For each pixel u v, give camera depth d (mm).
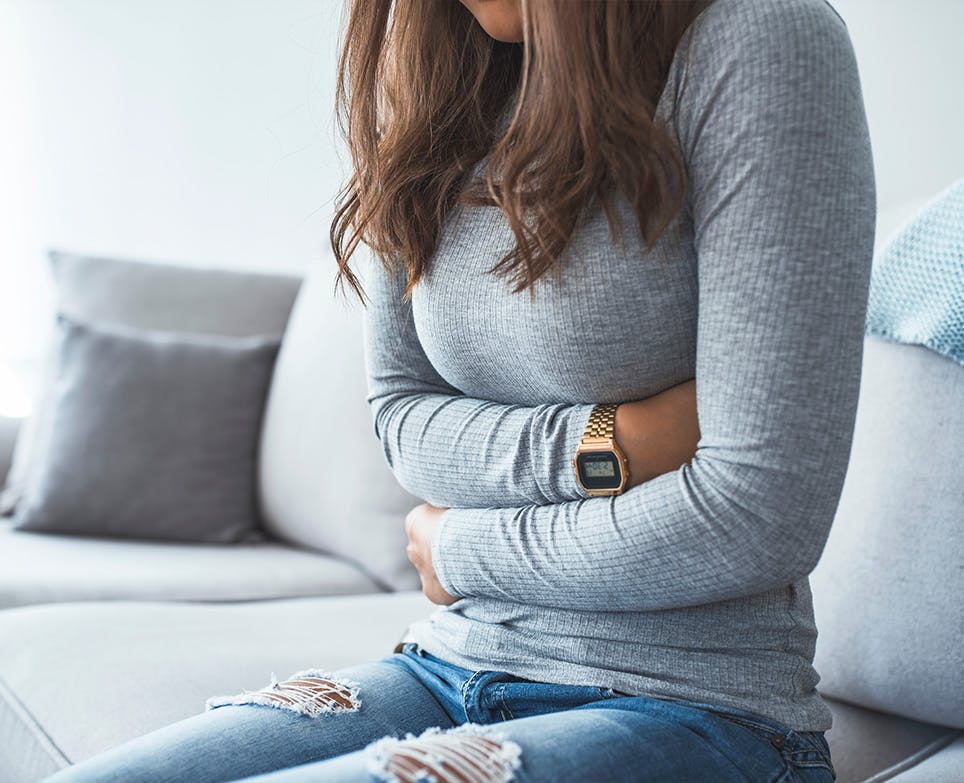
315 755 922
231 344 2350
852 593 1265
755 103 822
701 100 854
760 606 899
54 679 1321
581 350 907
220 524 2205
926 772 1098
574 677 907
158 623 1550
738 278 812
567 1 864
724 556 821
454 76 1094
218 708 1008
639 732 825
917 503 1220
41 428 2305
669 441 896
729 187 824
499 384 1019
